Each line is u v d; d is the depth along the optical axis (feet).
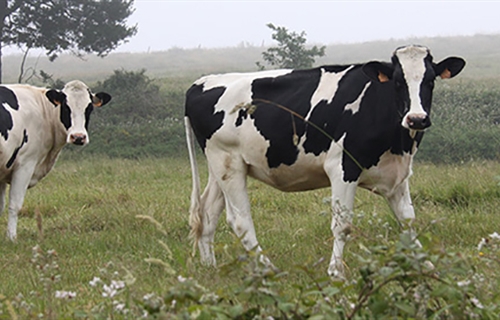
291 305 14.56
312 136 25.39
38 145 35.35
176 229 33.35
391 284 20.27
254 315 15.03
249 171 27.66
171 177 52.54
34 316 16.57
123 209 37.11
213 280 21.93
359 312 15.56
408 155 24.58
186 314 14.05
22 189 34.45
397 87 23.56
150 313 14.73
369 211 33.76
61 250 29.35
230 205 27.89
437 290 15.14
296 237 30.73
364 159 24.54
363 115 24.43
